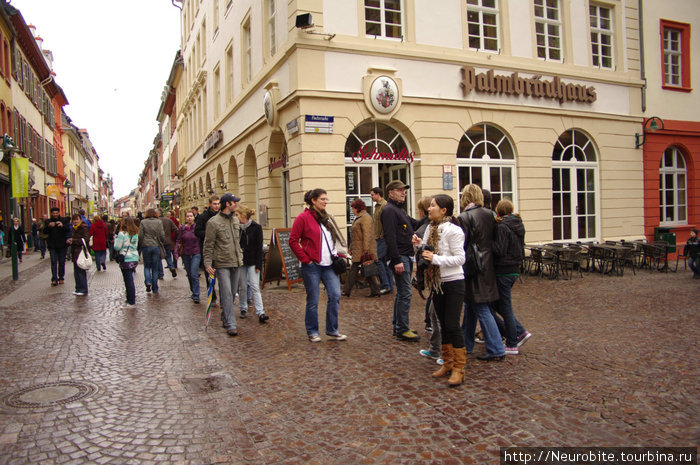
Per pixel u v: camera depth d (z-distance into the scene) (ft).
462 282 15.14
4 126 73.56
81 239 33.88
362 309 26.58
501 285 17.65
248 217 24.76
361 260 29.30
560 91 44.98
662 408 12.67
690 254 37.70
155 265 34.86
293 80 35.78
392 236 19.65
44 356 18.69
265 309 27.61
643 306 26.07
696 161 55.01
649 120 51.03
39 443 11.39
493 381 15.05
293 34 35.35
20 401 14.02
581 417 12.27
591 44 48.14
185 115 105.29
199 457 10.73
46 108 118.93
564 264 39.04
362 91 36.83
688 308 25.22
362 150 38.14
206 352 19.02
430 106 39.45
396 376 15.75
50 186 103.40
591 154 48.60
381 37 38.01
